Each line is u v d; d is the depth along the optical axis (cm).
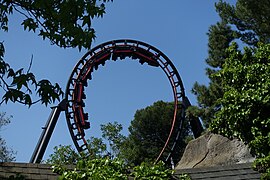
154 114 6719
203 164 2534
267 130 1327
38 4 683
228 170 1260
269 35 3347
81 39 693
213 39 3659
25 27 705
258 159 1260
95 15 699
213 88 3588
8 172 1063
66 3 688
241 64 1470
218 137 2550
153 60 3941
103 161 1134
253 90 1377
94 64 3816
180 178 1184
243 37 3491
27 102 627
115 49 3894
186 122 6172
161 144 6519
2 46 644
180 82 3912
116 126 3816
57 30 698
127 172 1154
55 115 3569
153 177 1134
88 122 3644
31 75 631
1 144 3281
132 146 6188
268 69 1420
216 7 3616
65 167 1137
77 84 3741
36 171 1103
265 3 3262
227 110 1392
